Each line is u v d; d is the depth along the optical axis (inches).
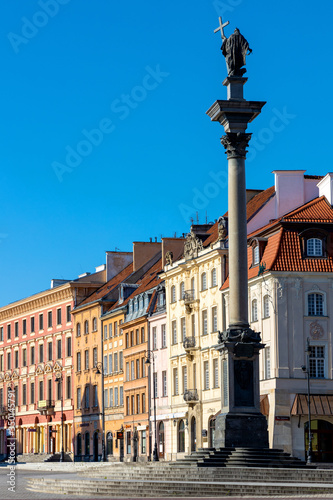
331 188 3752.5
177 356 4414.4
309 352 3366.1
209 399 4069.9
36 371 6250.0
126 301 5216.5
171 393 4483.3
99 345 5467.5
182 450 4360.2
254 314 3698.3
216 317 4065.0
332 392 3508.9
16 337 6579.7
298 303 3540.8
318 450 3464.6
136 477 2282.2
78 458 5634.8
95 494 2065.7
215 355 4030.5
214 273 4094.5
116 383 5226.4
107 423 5324.8
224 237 4045.3
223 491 1892.2
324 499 1707.7
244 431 2250.2
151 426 4697.3
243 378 2262.6
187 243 4375.0
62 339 5944.9
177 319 4448.8
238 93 2333.9
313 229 3587.6
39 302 6250.0
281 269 3535.9
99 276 5866.1
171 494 1916.8
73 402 5767.7
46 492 2225.6
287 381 3486.7
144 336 4830.2
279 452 2236.7
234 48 2340.1
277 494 1861.5
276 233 3649.1
